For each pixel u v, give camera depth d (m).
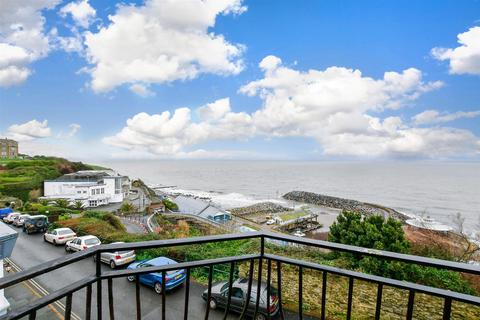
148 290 9.94
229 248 13.69
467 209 73.50
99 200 53.66
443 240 17.64
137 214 42.47
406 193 107.19
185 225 29.77
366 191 113.50
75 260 1.49
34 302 1.42
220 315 8.12
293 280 9.45
